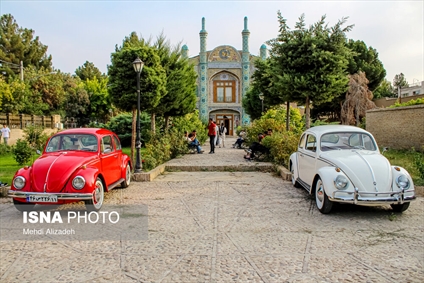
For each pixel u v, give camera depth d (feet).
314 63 42.32
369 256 16.46
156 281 14.02
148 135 66.49
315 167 26.63
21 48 160.35
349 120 104.12
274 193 30.37
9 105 101.35
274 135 49.88
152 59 43.52
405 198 22.03
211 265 15.46
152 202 27.17
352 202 21.80
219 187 33.14
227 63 147.74
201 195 29.68
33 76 134.00
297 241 18.47
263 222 21.86
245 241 18.48
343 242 18.30
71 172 23.26
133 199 28.22
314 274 14.56
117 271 14.93
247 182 35.76
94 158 25.44
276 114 84.07
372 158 24.17
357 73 112.57
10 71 137.49
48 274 14.73
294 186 33.22
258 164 45.73
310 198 28.43
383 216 23.12
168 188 32.81
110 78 43.50
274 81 46.44
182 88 60.39
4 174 40.63
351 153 25.38
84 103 155.43
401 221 22.02
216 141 86.38
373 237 19.07
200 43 146.82
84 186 22.85
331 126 29.35
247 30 146.10
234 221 22.08
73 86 162.20
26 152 42.09
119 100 43.04
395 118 61.16
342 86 43.27
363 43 123.24
